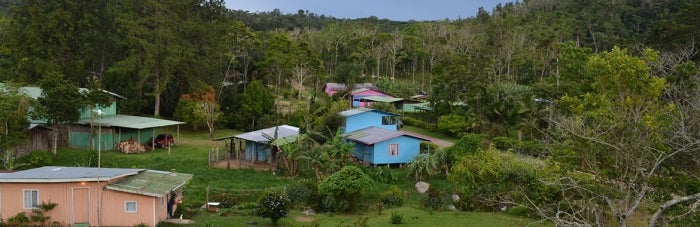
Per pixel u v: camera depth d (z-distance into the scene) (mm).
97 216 23203
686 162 18250
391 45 99125
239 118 55438
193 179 34188
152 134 45281
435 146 41969
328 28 126500
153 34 51938
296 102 67312
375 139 39750
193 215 26703
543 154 27578
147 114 57656
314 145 36906
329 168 34844
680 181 18328
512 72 86750
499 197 27266
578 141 18234
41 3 51344
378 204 29953
